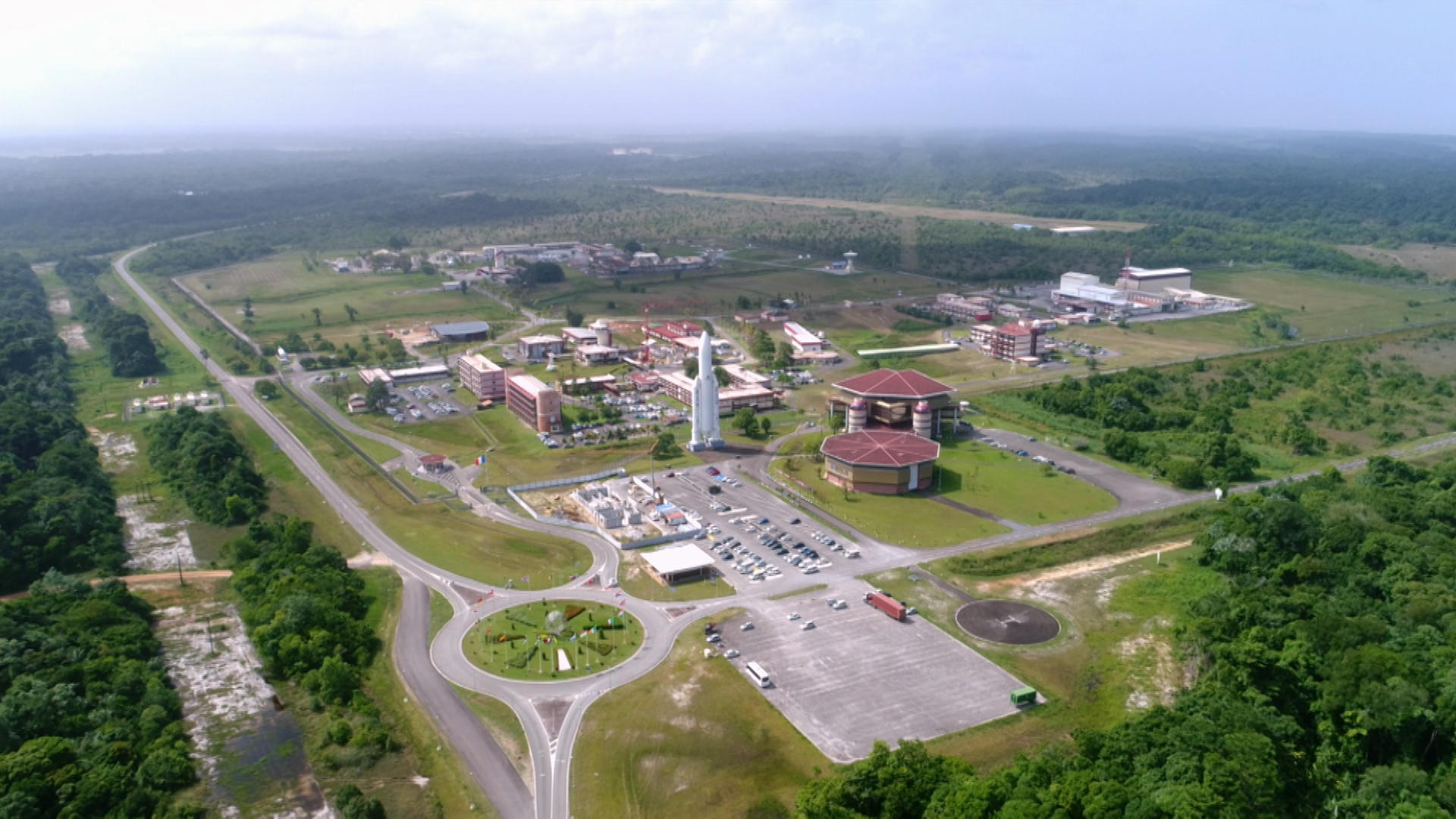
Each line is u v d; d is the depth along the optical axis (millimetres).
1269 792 121375
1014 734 150500
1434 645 152875
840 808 124500
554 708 159125
